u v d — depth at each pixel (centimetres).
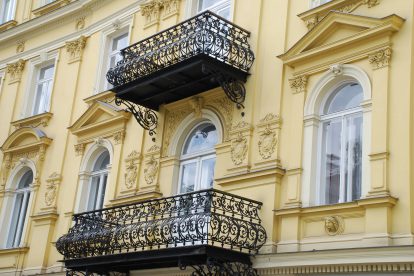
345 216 1104
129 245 1291
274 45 1334
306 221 1162
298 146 1219
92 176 1698
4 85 2111
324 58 1227
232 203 1230
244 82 1352
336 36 1226
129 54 1473
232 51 1336
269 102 1295
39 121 1903
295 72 1267
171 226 1195
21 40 2108
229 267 1165
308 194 1181
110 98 1695
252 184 1258
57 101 1881
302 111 1236
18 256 1770
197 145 1466
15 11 2197
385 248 1005
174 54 1364
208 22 1333
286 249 1163
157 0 1678
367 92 1146
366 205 1066
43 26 2033
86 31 1888
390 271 1005
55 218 1725
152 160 1508
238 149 1309
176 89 1436
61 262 1566
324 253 1080
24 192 1892
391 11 1162
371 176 1085
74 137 1770
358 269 1041
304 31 1296
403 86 1096
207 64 1296
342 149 1183
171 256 1188
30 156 1886
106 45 1814
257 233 1190
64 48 1942
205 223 1145
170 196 1330
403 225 1028
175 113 1504
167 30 1414
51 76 2006
